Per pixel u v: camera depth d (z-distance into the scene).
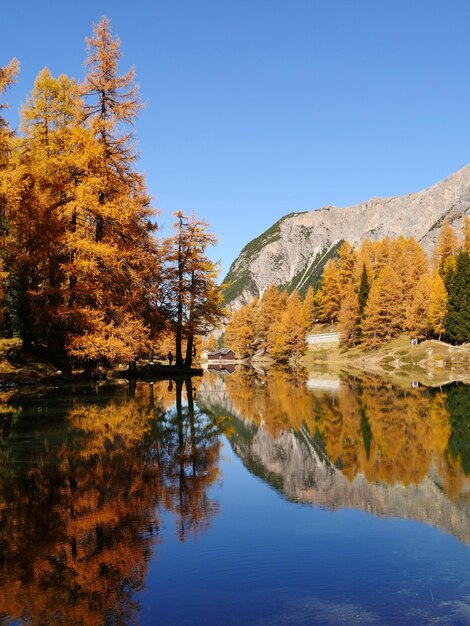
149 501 8.73
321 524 7.70
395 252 114.75
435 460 12.16
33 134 35.34
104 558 6.39
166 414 19.25
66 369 29.72
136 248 31.53
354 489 9.70
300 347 97.94
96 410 19.17
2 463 11.34
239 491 9.45
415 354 73.69
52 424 16.03
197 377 42.78
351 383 38.38
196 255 43.50
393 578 5.89
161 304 43.34
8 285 28.44
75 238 26.92
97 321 27.69
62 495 9.02
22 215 25.66
